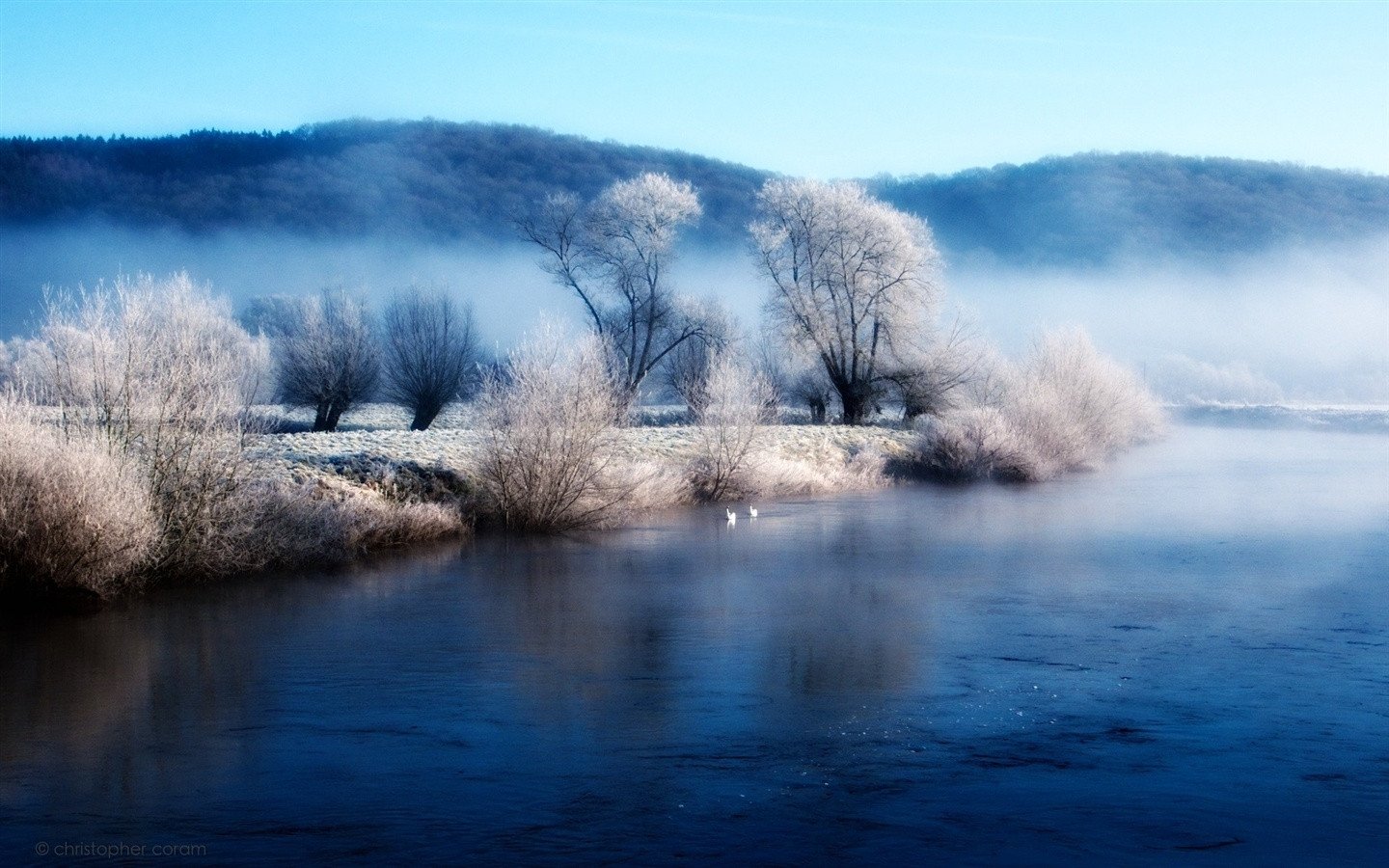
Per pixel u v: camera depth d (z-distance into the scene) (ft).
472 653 57.16
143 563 69.26
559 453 96.99
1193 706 47.75
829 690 50.39
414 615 65.72
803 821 36.35
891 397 191.31
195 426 73.20
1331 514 110.22
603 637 60.54
